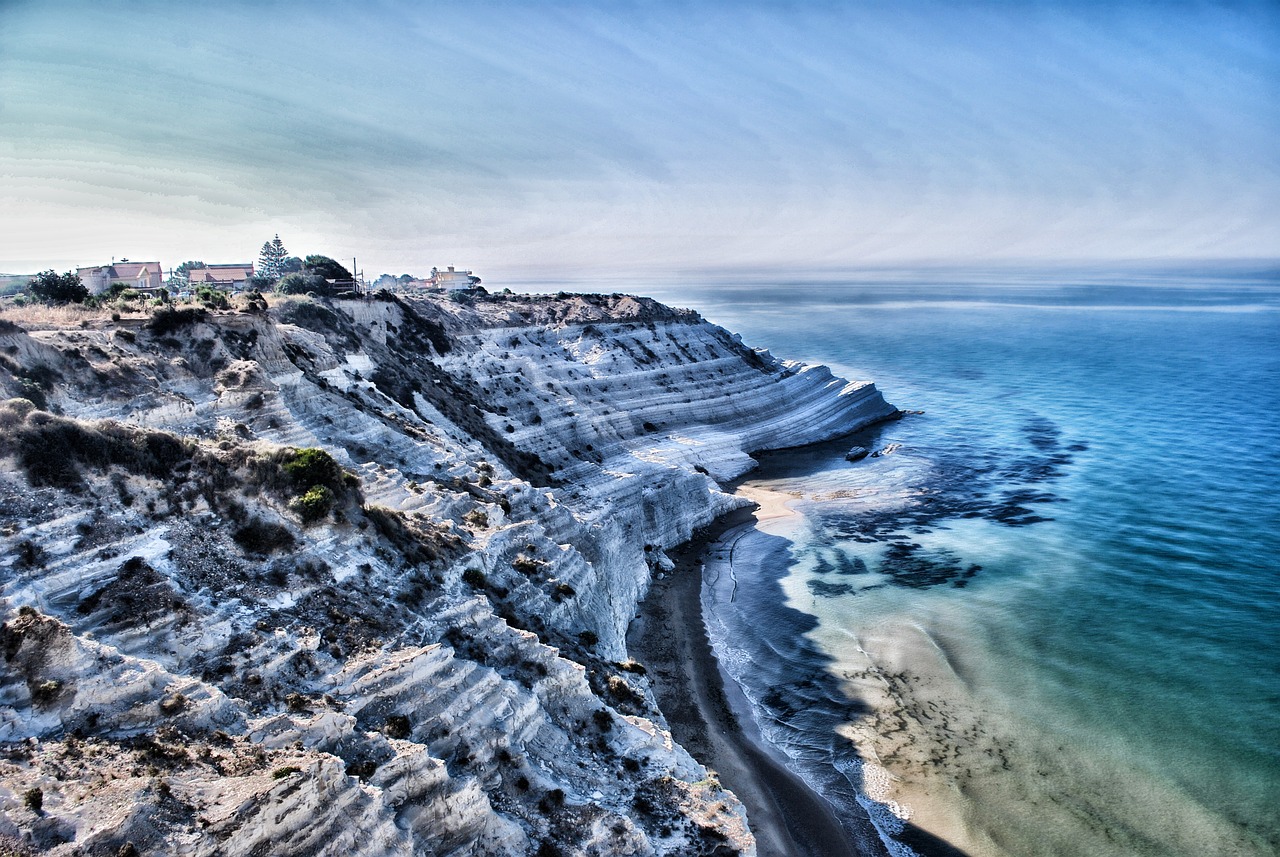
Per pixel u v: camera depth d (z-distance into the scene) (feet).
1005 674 156.66
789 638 175.42
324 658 84.38
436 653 89.76
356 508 103.86
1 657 65.10
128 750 64.34
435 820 75.97
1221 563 205.77
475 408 237.25
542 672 104.78
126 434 91.20
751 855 96.63
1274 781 124.47
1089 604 184.44
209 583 84.99
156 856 56.75
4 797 56.29
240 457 97.40
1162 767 128.88
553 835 84.94
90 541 80.53
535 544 142.51
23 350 107.96
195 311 141.18
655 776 103.09
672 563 219.82
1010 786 126.31
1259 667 155.63
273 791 62.44
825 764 134.00
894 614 183.42
